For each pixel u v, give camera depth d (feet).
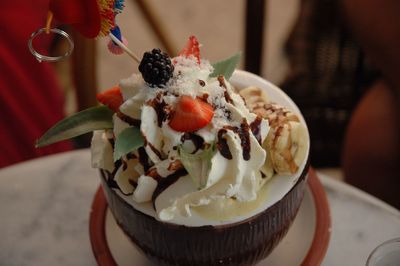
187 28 4.30
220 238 1.47
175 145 1.47
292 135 1.53
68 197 1.97
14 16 2.48
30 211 1.94
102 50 4.16
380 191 2.45
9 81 2.45
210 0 4.48
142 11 2.85
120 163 1.53
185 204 1.45
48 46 2.72
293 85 2.81
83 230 1.89
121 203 1.51
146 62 1.49
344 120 2.89
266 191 1.50
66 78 3.14
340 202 1.92
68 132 1.54
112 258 1.71
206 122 1.46
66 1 1.42
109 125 1.57
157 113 1.48
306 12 2.64
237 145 1.45
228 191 1.44
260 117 1.52
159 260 1.58
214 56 4.12
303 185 1.55
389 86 2.48
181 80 1.50
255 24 2.72
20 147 2.52
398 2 2.31
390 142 2.39
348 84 2.76
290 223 1.58
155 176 1.47
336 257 1.80
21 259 1.84
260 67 2.89
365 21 2.40
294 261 1.70
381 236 1.83
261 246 1.54
